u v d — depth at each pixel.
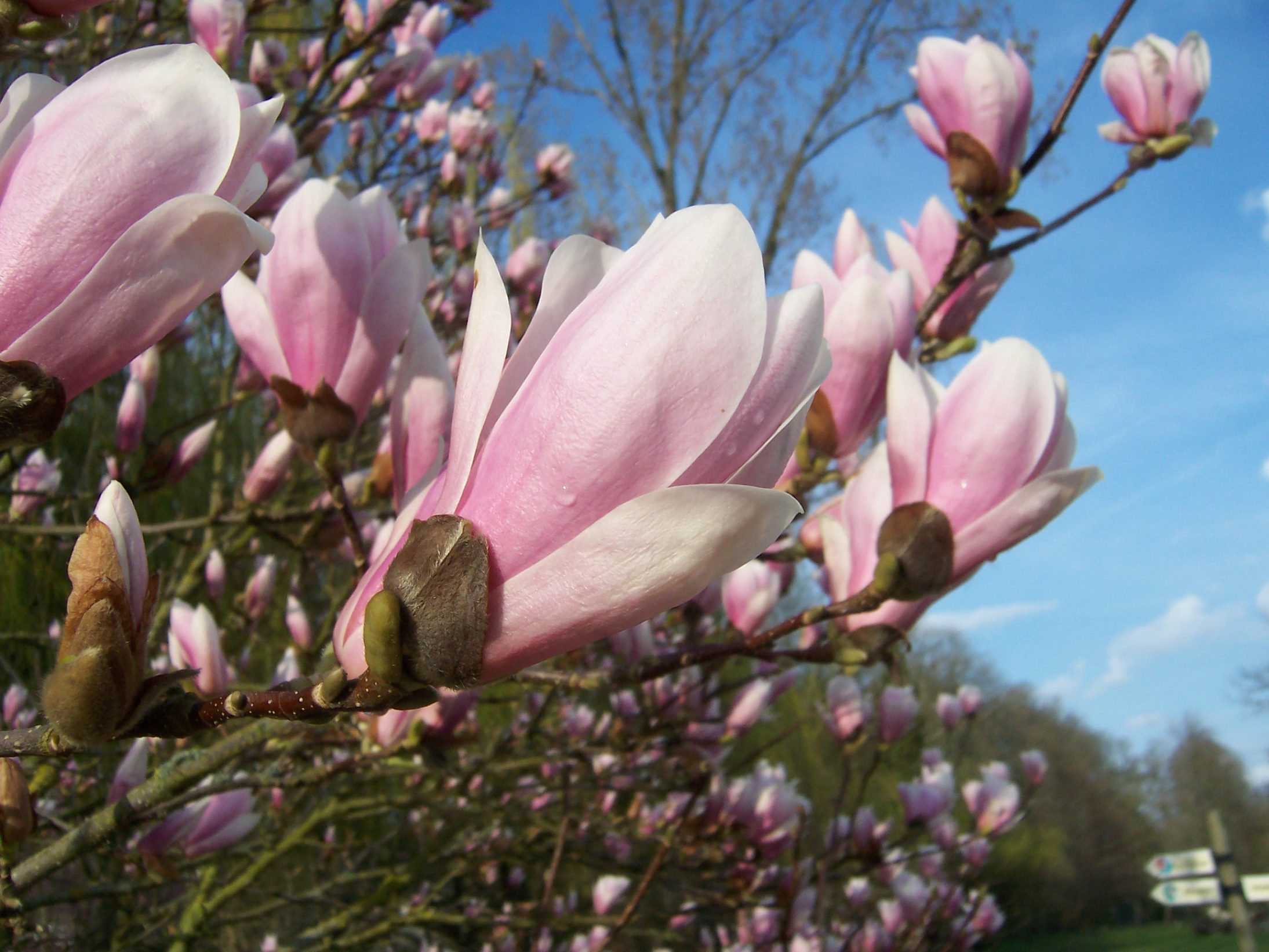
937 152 0.58
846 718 0.77
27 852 0.60
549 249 1.05
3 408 0.19
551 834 0.92
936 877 1.09
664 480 0.19
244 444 1.26
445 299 1.17
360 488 0.61
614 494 0.19
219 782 0.44
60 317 0.19
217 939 0.95
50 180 0.19
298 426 0.35
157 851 0.46
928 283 0.58
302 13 1.23
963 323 0.58
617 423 0.18
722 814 0.83
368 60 0.91
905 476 0.34
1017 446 0.33
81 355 0.19
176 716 0.22
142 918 0.76
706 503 0.18
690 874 1.02
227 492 1.18
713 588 0.73
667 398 0.18
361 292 0.36
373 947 1.04
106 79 0.20
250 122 0.20
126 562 0.21
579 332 0.19
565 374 0.19
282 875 1.14
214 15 0.69
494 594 0.20
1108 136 0.61
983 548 0.33
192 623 0.52
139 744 0.42
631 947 1.20
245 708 0.22
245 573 1.09
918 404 0.34
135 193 0.19
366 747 0.46
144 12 0.94
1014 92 0.52
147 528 0.62
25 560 0.92
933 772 1.08
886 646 0.39
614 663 0.79
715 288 0.18
